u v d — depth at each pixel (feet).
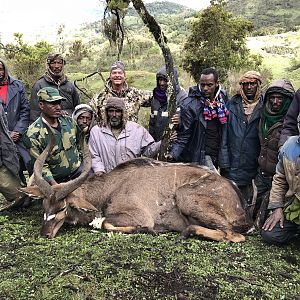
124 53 68.39
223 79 65.77
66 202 17.61
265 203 18.42
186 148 21.49
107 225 17.93
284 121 18.04
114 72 23.48
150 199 18.24
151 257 15.15
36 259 15.01
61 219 17.37
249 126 20.16
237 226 17.78
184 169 18.72
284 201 16.90
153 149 21.13
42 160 17.90
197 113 20.84
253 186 18.79
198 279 13.83
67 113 22.58
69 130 19.79
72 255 15.29
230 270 14.58
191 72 68.74
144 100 24.20
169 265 14.62
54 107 18.95
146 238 16.80
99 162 20.74
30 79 55.36
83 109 22.61
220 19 68.54
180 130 21.35
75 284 13.32
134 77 66.13
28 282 13.51
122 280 13.58
